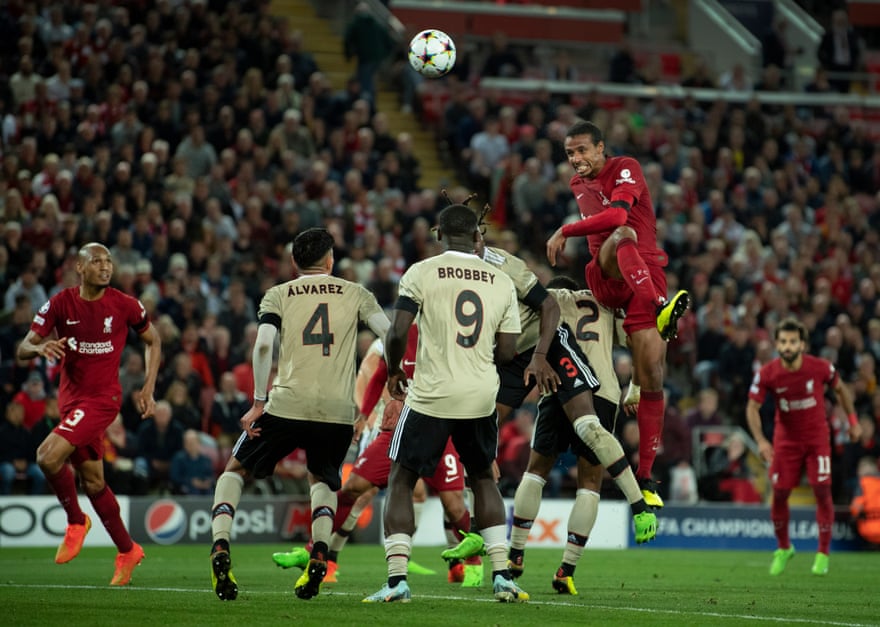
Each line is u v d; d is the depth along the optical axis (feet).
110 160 218.59
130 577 104.88
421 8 314.35
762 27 351.05
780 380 144.87
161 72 237.66
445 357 82.84
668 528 191.21
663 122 280.92
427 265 83.97
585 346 101.14
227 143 233.14
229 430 184.55
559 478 195.21
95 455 104.32
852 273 258.57
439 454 83.30
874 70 357.41
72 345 103.45
